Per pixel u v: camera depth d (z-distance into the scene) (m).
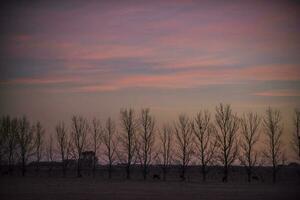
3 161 94.62
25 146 95.12
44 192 52.81
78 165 95.25
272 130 83.25
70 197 47.56
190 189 60.38
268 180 88.12
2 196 48.16
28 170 101.88
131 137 90.44
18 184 66.81
